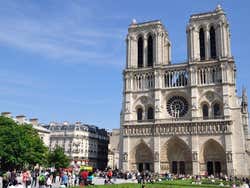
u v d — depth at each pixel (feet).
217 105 438.81
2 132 354.33
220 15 458.50
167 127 449.48
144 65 489.26
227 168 404.57
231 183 317.83
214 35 464.65
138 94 482.28
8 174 199.52
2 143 344.08
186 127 439.22
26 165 400.67
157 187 202.18
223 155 418.51
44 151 409.90
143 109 474.49
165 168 444.14
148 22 500.33
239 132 416.46
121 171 458.50
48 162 478.18
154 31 492.13
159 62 478.18
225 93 428.97
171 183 273.13
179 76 468.75
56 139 590.14
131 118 475.31
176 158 443.32
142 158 460.55
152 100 470.80
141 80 485.97
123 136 472.85
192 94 446.19
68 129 590.96
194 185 257.14
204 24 467.52
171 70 473.26
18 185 156.15
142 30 503.20
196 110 439.63
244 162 404.98
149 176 377.09
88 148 594.24
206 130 427.74
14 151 351.67
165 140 447.01
